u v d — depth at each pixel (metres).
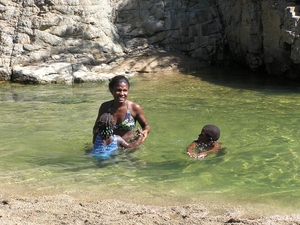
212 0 15.05
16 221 3.80
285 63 11.57
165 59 14.14
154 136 6.62
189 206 4.15
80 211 4.04
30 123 7.50
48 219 3.87
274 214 3.97
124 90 6.20
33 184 4.76
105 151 5.82
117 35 14.87
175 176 4.97
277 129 6.99
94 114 8.20
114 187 4.66
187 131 6.92
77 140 6.47
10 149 6.04
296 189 4.55
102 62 13.95
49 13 14.06
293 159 5.53
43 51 13.70
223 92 10.33
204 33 14.82
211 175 5.00
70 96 10.15
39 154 5.82
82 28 14.18
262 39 12.23
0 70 12.52
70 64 13.06
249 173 5.05
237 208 4.11
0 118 7.90
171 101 9.32
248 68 13.75
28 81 12.18
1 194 4.50
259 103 9.01
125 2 15.18
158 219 3.85
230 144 6.22
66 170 5.20
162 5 15.14
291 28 10.70
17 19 13.94
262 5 11.77
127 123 6.31
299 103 8.94
